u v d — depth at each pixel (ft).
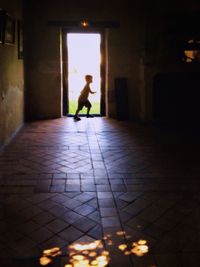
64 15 31.07
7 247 9.72
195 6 30.63
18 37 26.45
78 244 9.90
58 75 32.09
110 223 11.18
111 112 32.94
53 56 31.71
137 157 19.16
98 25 31.30
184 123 30.68
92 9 31.14
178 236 10.39
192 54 31.58
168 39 30.99
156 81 30.83
